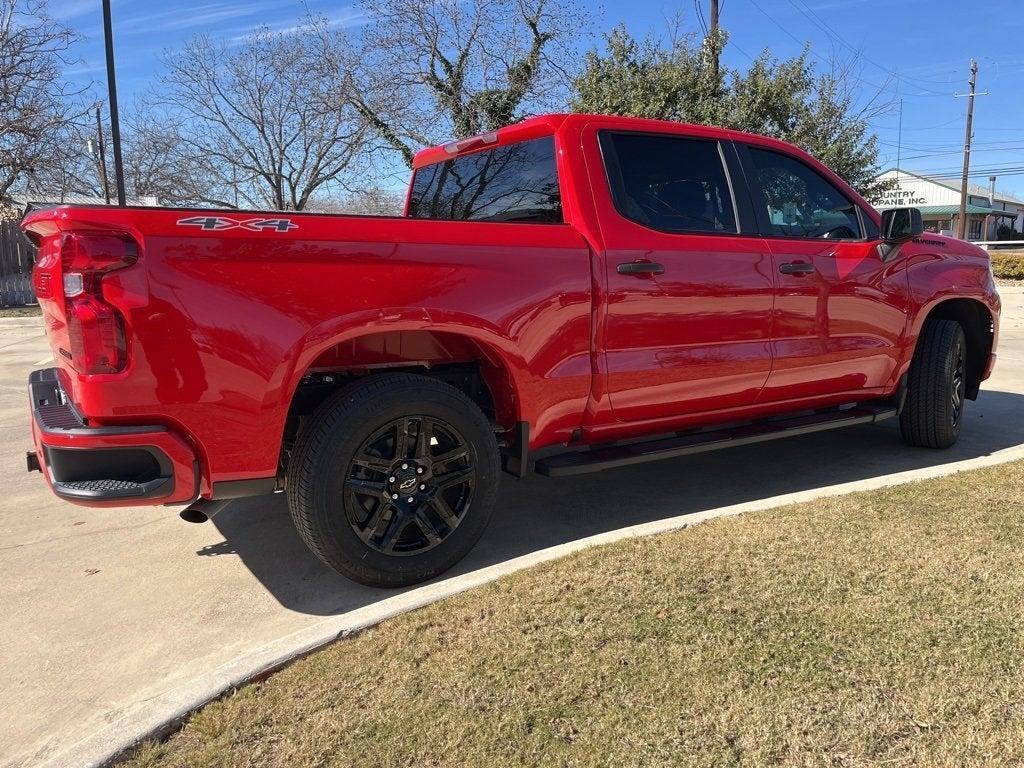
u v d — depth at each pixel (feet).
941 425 17.39
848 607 9.34
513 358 11.29
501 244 11.13
